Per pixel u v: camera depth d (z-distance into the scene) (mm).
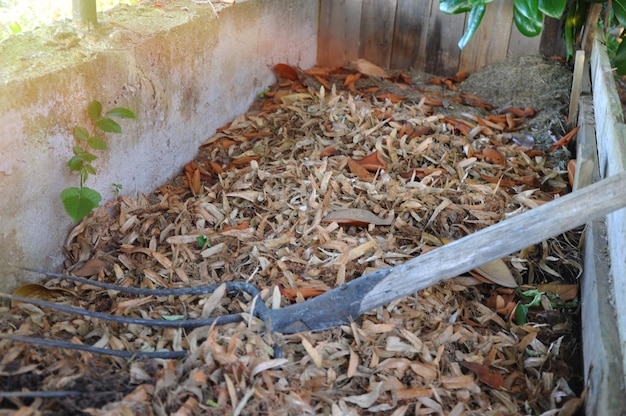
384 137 3197
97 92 2449
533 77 3783
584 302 2246
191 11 3062
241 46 3395
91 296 2295
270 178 2920
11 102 2080
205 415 1746
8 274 2191
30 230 2254
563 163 3186
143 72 2688
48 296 2252
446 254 2012
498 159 3129
